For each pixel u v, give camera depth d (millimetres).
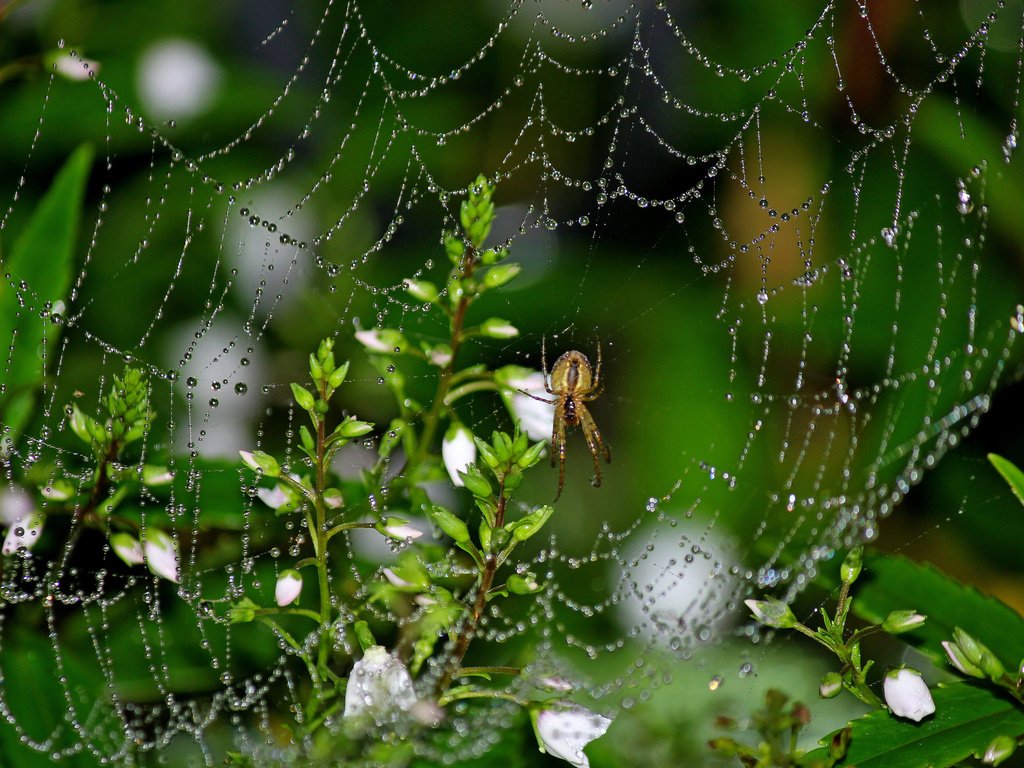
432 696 624
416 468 633
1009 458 662
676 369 667
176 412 648
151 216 664
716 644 645
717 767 627
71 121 657
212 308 663
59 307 635
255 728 636
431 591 623
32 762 624
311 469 641
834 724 636
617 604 654
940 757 616
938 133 659
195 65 664
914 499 662
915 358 665
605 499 667
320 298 665
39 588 636
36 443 639
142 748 633
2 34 660
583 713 622
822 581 631
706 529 661
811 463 667
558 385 656
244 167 667
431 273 667
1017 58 665
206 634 638
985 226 664
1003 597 656
